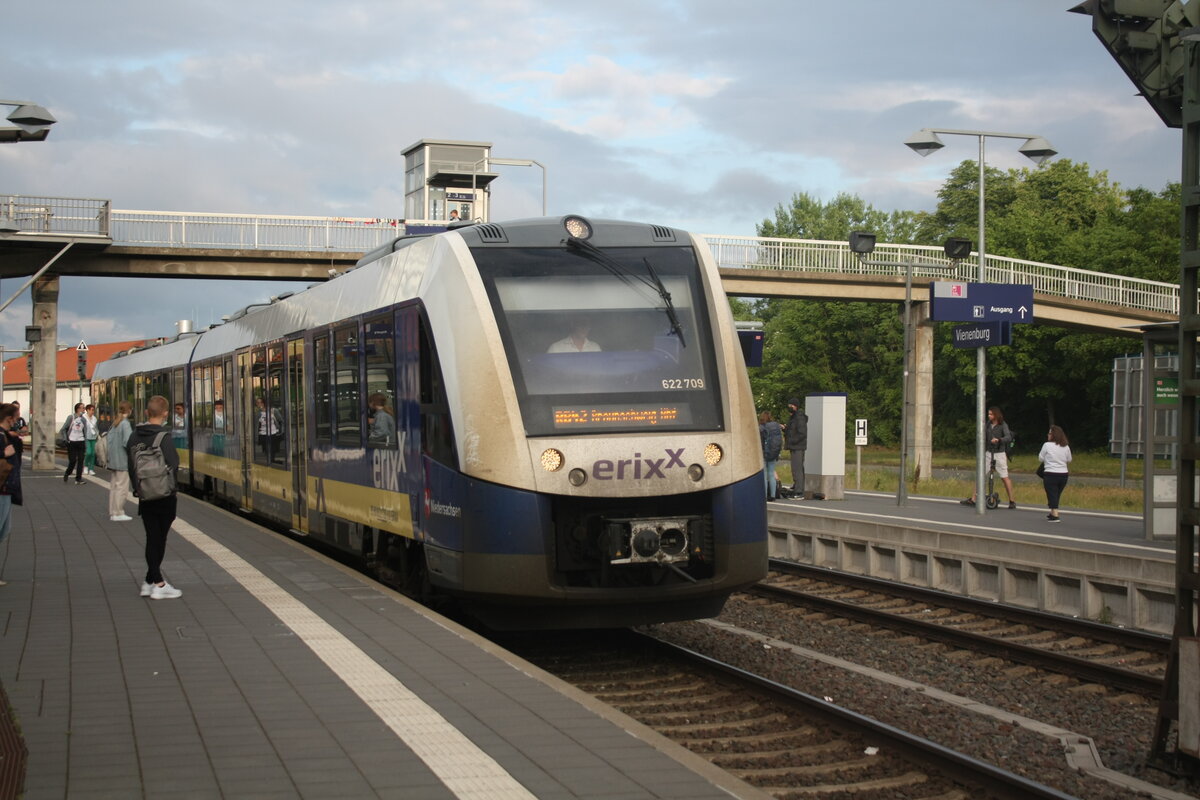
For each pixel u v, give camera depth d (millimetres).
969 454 73000
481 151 56094
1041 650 11273
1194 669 7691
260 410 19438
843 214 90938
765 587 15617
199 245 36188
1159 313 46281
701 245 11516
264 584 12727
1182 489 7879
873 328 80250
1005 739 8703
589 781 5996
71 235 34906
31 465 38562
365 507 13242
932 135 24875
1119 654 11984
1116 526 20688
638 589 10242
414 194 57031
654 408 10477
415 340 11453
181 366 28578
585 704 7570
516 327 10562
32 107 21125
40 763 6266
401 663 8789
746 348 25969
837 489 28188
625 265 11125
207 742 6680
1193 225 7809
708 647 12109
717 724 8789
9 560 14852
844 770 7602
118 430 20297
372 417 12969
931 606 14883
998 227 73375
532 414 10242
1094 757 8250
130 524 19719
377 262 13250
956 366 74188
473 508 10203
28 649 9289
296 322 16875
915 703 9773
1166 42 8648
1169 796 7414
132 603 11500
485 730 6945
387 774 6098
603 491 10141
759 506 10672
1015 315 24188
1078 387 71500
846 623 13648
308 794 5777
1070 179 80938
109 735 6824
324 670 8555
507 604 10219
